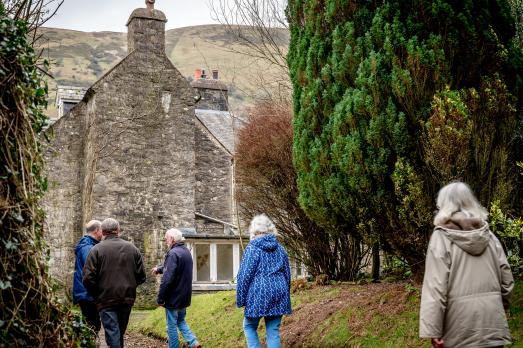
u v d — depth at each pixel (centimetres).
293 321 802
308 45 814
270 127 1110
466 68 688
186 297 761
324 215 793
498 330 384
